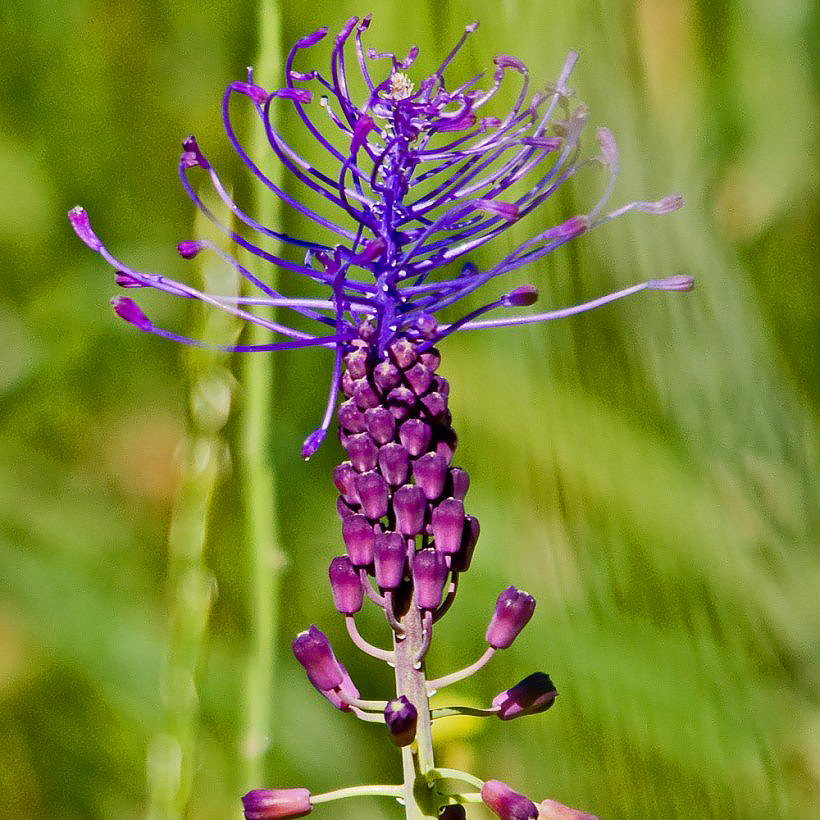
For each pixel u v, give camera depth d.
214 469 0.61
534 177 0.64
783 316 0.66
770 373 0.64
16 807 0.68
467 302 0.65
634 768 0.62
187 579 0.61
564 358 0.64
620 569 0.63
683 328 0.64
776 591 0.62
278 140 0.56
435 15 0.66
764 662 0.62
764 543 0.63
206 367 0.61
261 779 0.62
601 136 0.55
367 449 0.56
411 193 0.64
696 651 0.62
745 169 0.67
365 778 0.68
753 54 0.68
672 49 0.67
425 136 0.56
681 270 0.64
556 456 0.63
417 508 0.56
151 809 0.61
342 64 0.56
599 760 0.62
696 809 0.62
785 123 0.67
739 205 0.67
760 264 0.67
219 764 0.66
